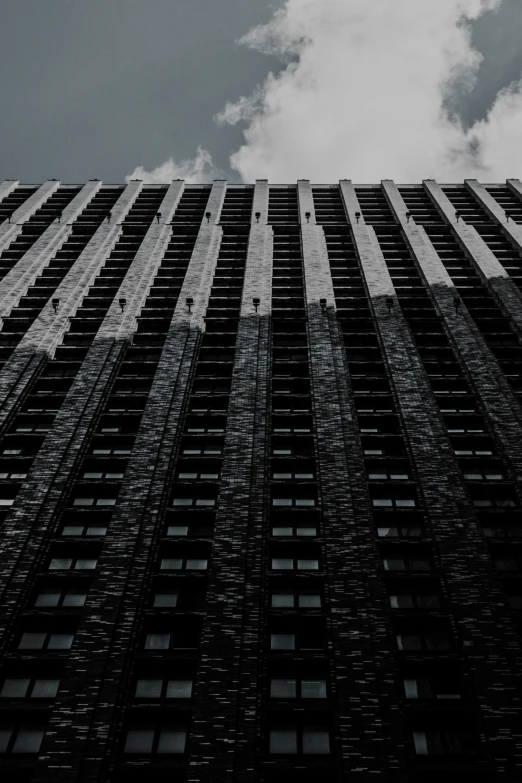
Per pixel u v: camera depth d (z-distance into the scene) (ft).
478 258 155.53
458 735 63.67
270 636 72.64
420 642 71.46
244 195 202.59
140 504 86.63
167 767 60.54
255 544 80.43
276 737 63.67
